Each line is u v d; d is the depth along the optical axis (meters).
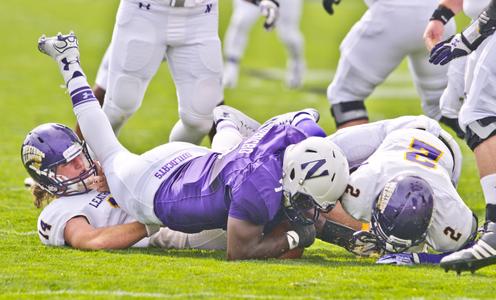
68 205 12.59
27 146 12.54
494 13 11.13
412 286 10.38
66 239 12.48
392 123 12.48
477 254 10.80
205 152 12.41
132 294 9.90
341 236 12.33
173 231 12.80
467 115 11.44
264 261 11.65
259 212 11.21
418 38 15.90
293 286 10.26
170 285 10.27
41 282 10.39
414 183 10.88
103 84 16.28
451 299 9.86
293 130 11.67
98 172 12.84
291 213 11.52
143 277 10.63
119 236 12.29
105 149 12.68
